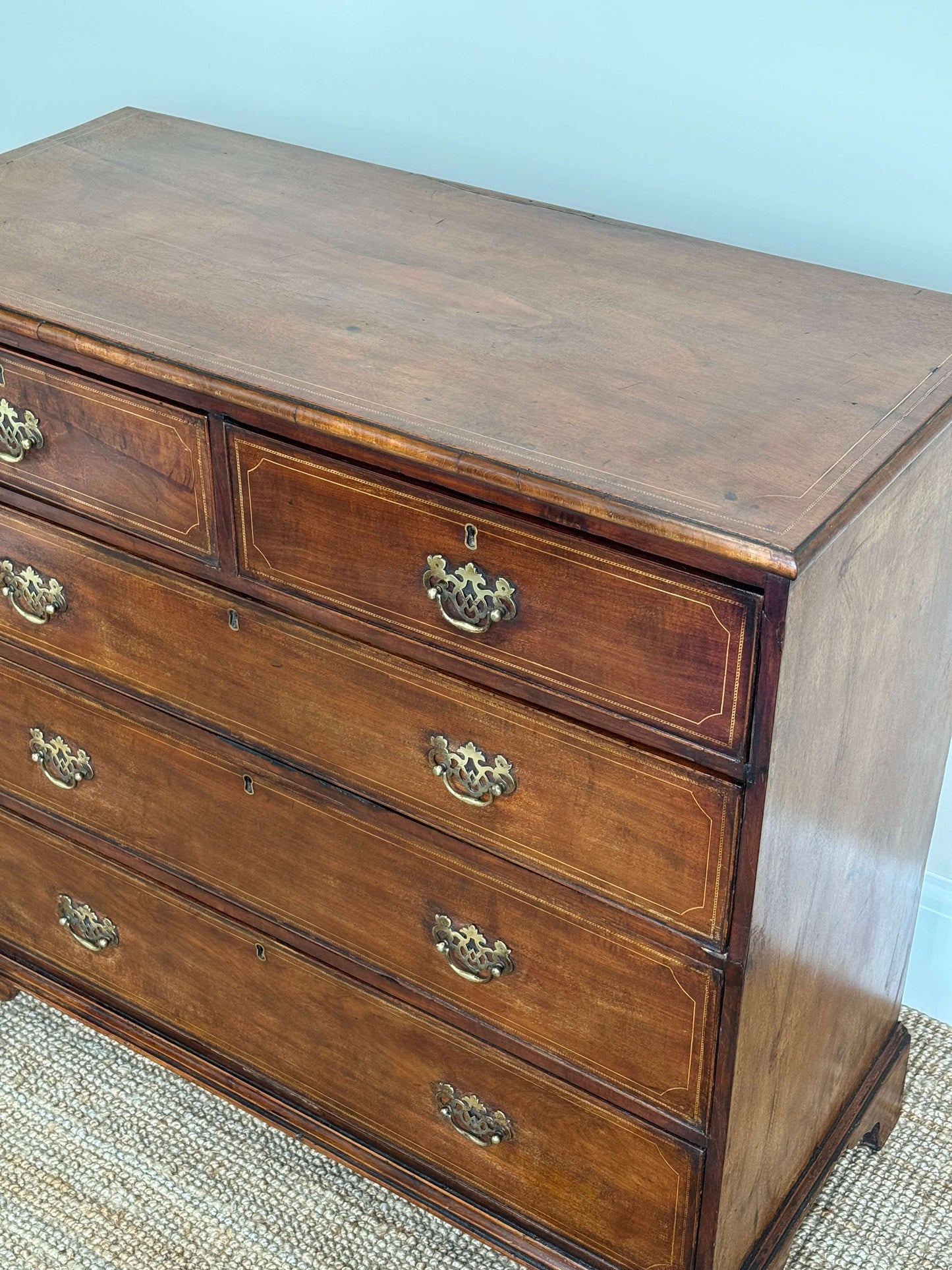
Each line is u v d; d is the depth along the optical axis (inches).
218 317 59.8
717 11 68.7
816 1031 66.9
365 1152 74.2
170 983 78.5
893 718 62.9
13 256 64.7
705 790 52.0
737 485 49.1
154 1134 81.3
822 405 54.1
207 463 59.0
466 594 54.3
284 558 59.3
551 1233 69.2
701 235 75.5
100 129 79.0
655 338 58.9
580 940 59.3
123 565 65.1
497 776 57.8
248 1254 75.2
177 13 85.5
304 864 67.7
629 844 55.4
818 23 66.5
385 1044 69.9
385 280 63.3
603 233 68.4
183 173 73.8
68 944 82.4
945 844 84.1
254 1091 77.6
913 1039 87.7
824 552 48.1
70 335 58.8
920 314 61.3
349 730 62.0
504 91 77.2
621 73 73.0
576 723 54.4
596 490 48.6
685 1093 59.5
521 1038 64.1
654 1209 64.0
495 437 51.7
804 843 56.7
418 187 72.7
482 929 62.6
